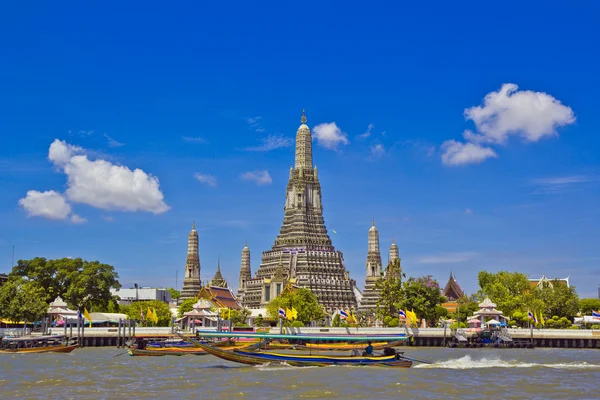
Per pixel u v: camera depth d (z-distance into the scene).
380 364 102.00
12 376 90.69
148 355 124.69
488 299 183.50
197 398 72.38
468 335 164.62
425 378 87.88
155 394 75.06
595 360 120.12
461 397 73.38
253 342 134.12
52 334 161.00
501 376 90.75
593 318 176.88
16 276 187.38
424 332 167.38
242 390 77.75
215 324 179.50
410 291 190.88
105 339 160.50
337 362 102.62
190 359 118.19
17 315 156.75
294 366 102.12
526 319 192.00
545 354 138.88
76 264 191.88
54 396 73.81
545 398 72.94
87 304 190.00
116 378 88.69
